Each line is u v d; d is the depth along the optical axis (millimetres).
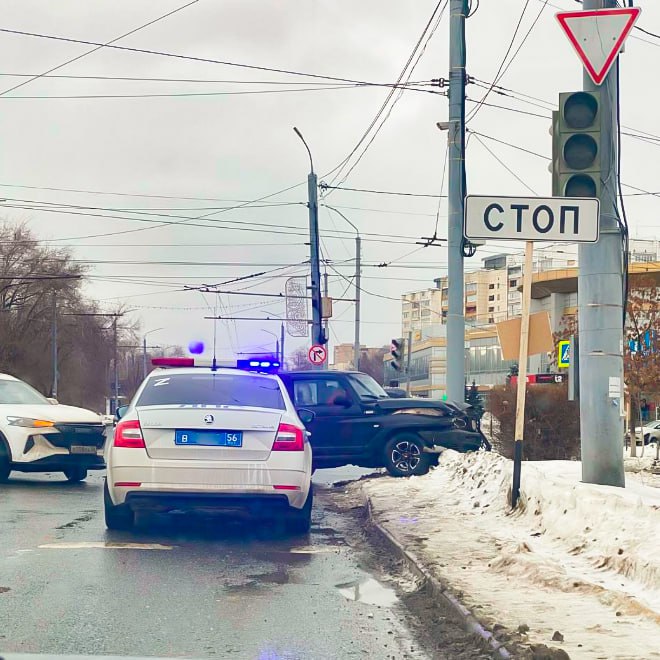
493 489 13391
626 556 9336
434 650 7715
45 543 10883
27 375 74750
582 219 11852
